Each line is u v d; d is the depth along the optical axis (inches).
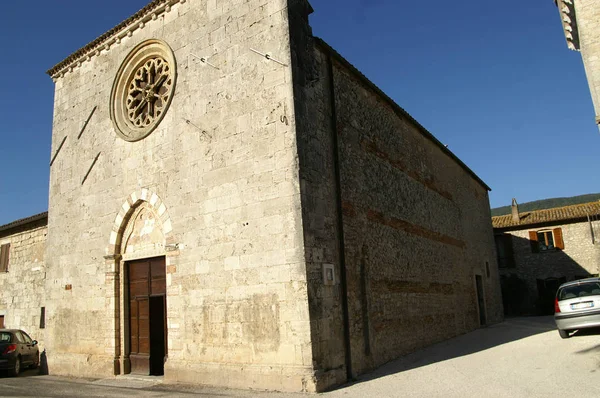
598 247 1217.4
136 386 448.1
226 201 443.5
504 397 308.8
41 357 606.5
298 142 409.4
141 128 550.6
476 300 879.7
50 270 620.4
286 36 430.9
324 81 475.2
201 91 486.9
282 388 373.7
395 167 627.8
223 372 413.1
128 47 580.4
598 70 565.0
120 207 542.3
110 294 535.8
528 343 558.9
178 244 474.9
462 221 895.1
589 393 296.8
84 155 605.3
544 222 1278.3
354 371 424.2
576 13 590.6
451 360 482.9
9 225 821.2
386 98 619.2
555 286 1251.2
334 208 446.9
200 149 474.6
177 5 531.8
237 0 477.1
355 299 454.9
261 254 410.0
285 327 385.1
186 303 455.8
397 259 579.5
